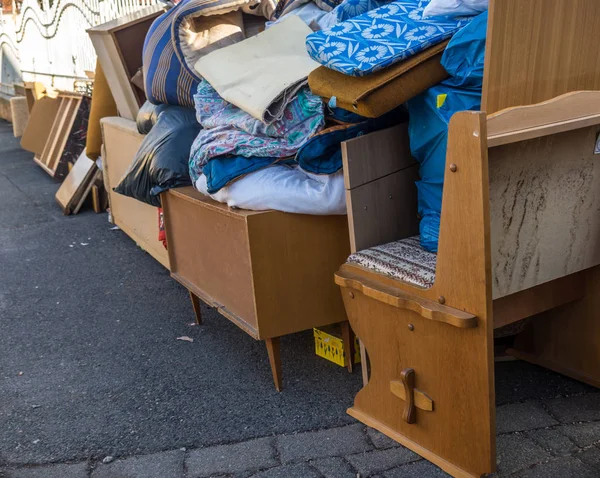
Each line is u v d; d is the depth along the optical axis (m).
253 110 2.86
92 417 2.96
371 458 2.54
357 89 2.42
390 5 2.69
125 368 3.40
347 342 3.15
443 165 2.43
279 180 2.82
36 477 2.57
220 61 3.21
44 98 8.78
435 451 2.46
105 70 4.81
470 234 2.09
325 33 2.58
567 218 2.42
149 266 4.91
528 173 2.22
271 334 2.95
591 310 2.77
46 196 7.14
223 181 2.90
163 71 3.71
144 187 3.78
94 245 5.46
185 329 3.83
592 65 2.40
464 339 2.21
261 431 2.77
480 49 2.23
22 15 11.86
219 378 3.24
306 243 2.93
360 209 2.66
